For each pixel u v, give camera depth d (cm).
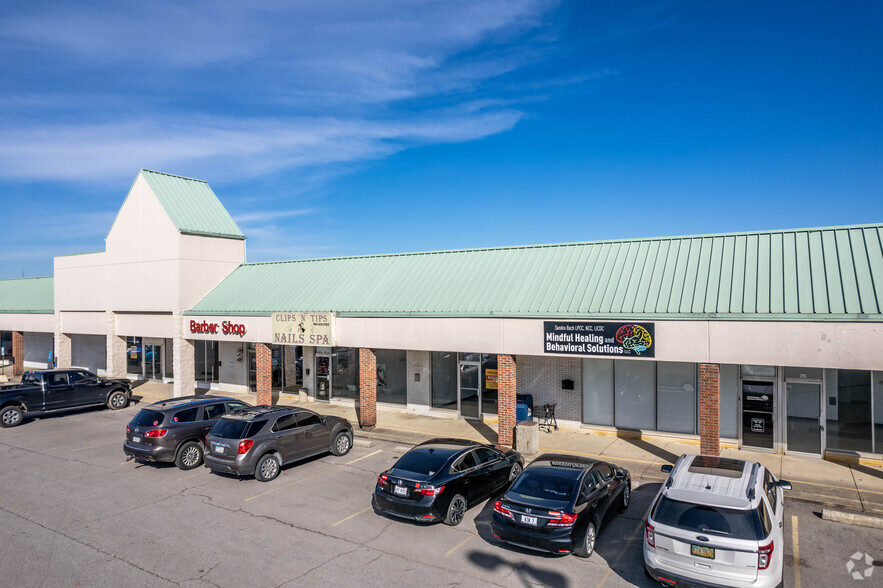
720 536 833
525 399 1981
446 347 1870
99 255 3023
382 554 1055
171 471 1595
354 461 1661
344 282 2369
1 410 2147
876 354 1325
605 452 1702
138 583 946
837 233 1641
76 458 1733
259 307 2405
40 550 1074
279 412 1570
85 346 3581
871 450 1568
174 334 2642
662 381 1847
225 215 2905
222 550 1072
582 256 1966
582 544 1000
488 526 1190
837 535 1110
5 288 4238
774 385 1680
